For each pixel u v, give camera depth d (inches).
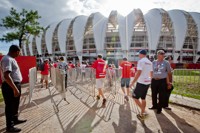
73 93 355.3
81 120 184.7
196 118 202.4
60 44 2222.0
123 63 300.8
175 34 1962.4
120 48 1946.4
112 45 2026.3
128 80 300.2
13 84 143.8
